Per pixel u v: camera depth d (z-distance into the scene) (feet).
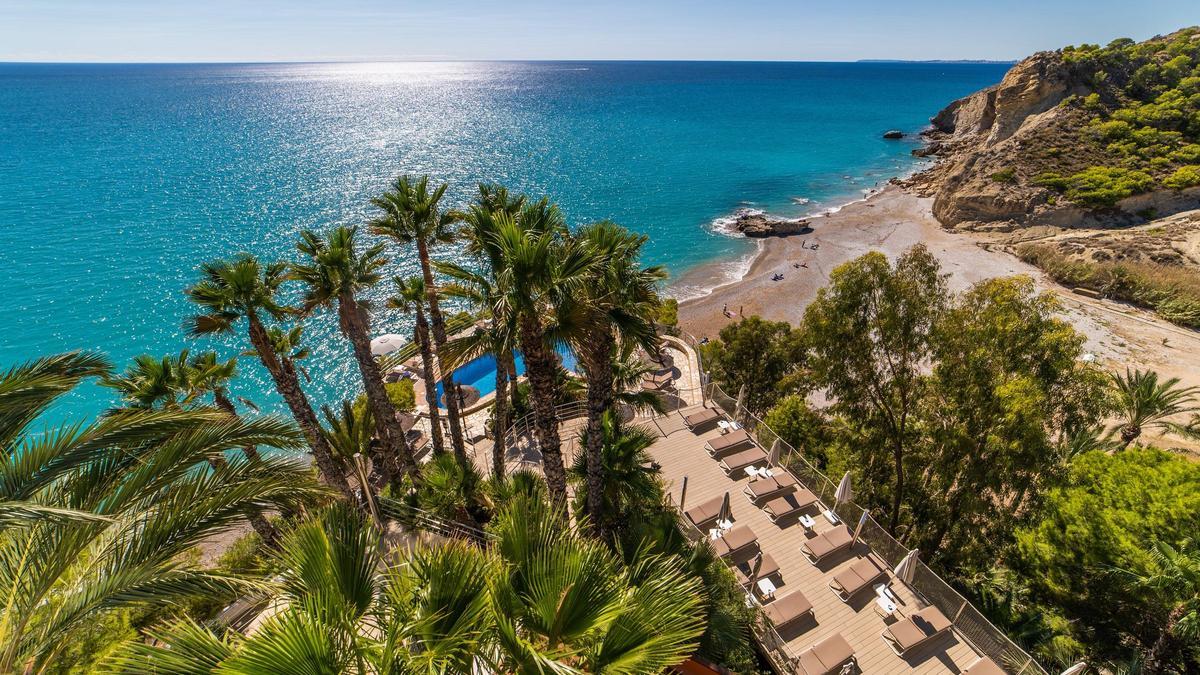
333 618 18.97
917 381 64.54
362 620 21.39
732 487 63.52
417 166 352.90
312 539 21.33
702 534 53.83
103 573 22.17
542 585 20.88
